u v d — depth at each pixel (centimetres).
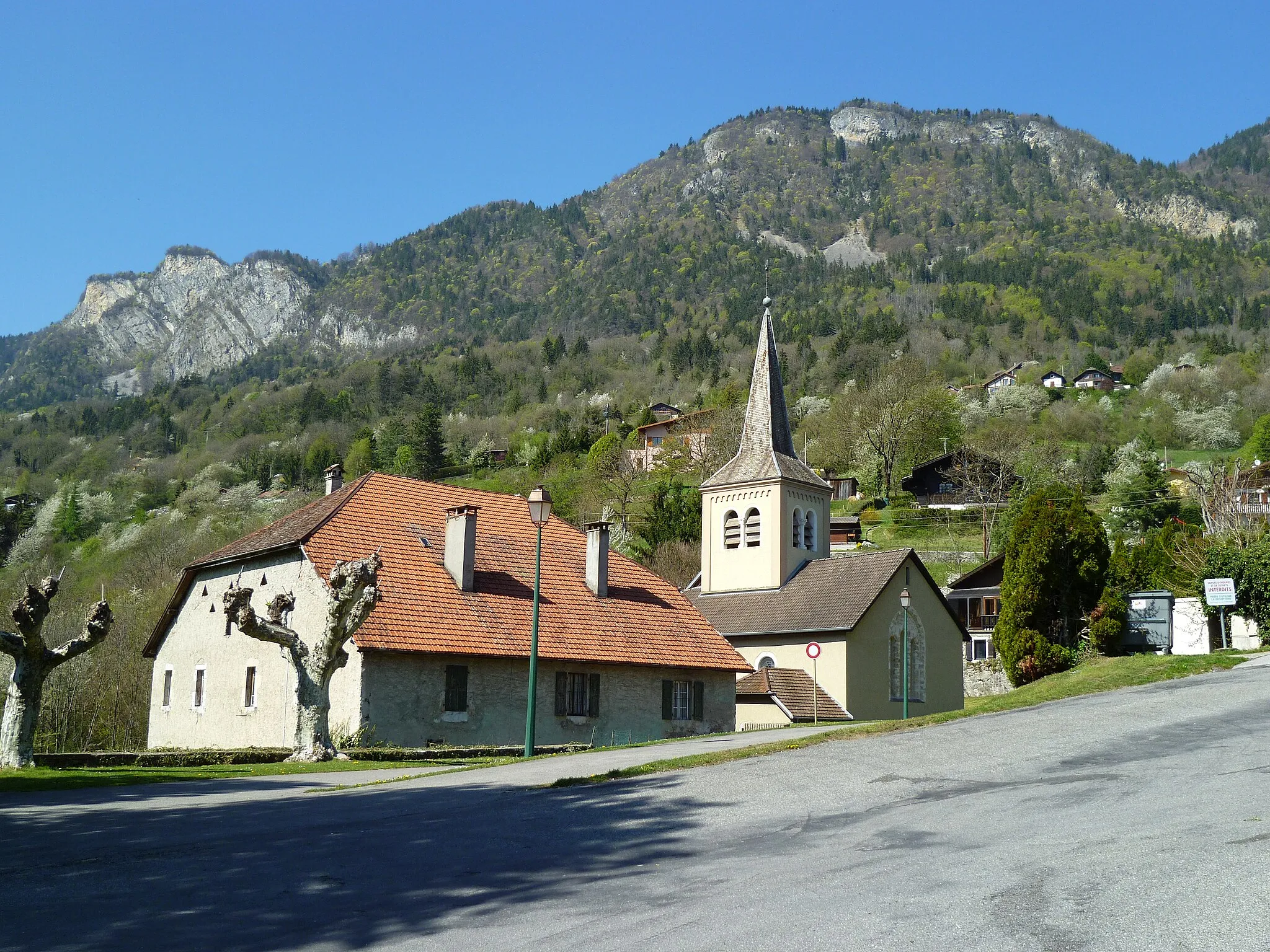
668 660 4156
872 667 5116
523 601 3988
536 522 2909
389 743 3441
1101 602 4347
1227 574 4188
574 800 1700
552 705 3850
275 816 1694
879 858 1209
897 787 1669
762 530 5628
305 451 15350
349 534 3891
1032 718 2339
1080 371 17850
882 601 5228
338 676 3503
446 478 14075
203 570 4372
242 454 15650
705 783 1767
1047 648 4459
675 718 4228
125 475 14025
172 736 4353
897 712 5197
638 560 8131
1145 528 8800
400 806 1758
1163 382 15012
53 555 10238
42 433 17400
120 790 2198
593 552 4309
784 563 5581
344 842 1415
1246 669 3000
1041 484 10194
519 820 1541
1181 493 9275
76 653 2806
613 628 4141
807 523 5806
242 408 18450
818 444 12975
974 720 2388
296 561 3819
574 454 13950
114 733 5722
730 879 1142
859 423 12350
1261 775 1598
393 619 3547
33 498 12475
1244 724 2117
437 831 1476
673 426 13425
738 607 5541
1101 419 13462
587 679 3966
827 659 5050
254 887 1166
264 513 10169
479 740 3647
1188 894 1004
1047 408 14362
